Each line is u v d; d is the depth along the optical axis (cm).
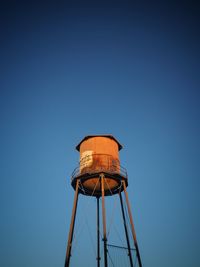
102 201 2038
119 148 2614
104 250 1820
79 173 2277
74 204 2161
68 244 1995
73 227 2092
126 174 2327
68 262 1928
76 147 2536
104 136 2442
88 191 2377
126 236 2297
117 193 2431
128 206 2177
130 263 2148
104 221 1942
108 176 2206
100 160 2275
